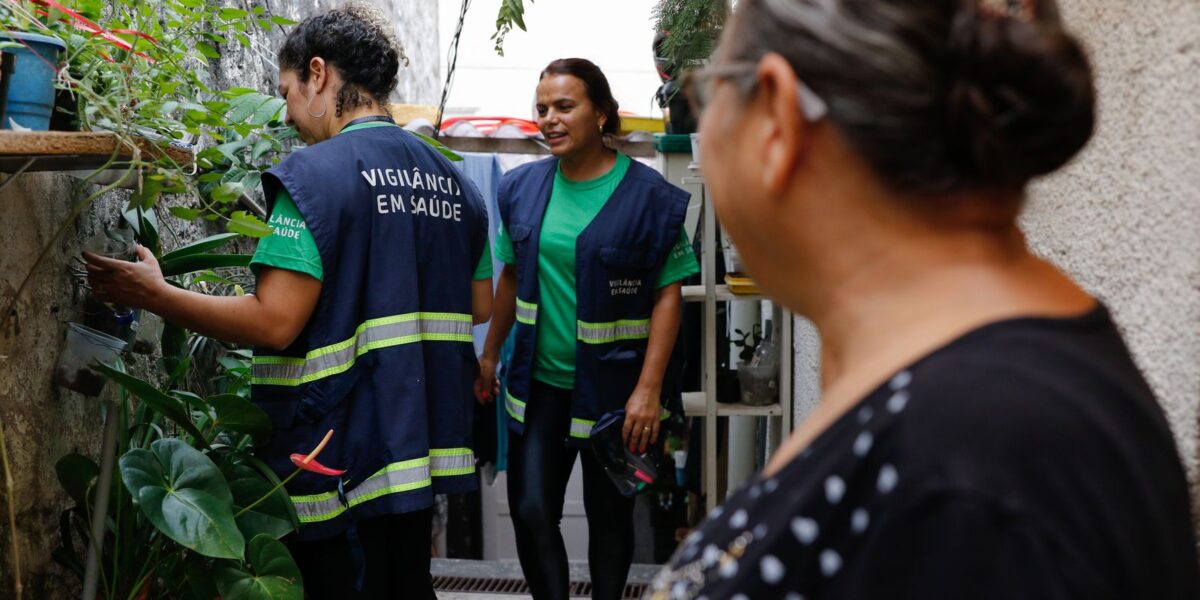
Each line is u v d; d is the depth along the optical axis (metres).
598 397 2.59
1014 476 0.42
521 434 2.66
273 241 1.78
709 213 3.27
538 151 4.34
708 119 0.57
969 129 0.47
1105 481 0.42
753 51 0.53
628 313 2.63
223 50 2.88
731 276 3.38
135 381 1.64
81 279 1.96
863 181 0.50
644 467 2.61
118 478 1.89
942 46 0.47
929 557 0.42
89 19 1.60
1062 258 1.27
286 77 2.00
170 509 1.67
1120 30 1.09
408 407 1.88
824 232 0.52
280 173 1.79
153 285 1.70
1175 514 0.47
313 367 1.84
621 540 2.70
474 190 2.16
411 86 6.16
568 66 2.59
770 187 0.52
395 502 1.85
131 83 1.56
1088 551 0.41
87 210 2.04
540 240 2.63
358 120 1.96
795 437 0.54
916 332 0.49
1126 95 1.08
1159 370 0.98
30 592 1.84
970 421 0.43
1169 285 0.96
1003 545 0.41
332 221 1.80
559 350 2.64
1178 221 0.94
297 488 1.87
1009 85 0.48
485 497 5.66
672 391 2.74
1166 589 0.44
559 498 2.67
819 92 0.50
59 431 1.94
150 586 1.92
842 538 0.46
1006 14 0.51
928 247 0.51
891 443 0.45
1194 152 0.91
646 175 2.65
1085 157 1.19
